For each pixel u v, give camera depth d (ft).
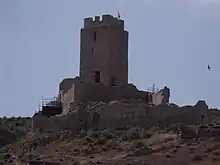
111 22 314.35
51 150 247.70
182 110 265.54
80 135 254.06
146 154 216.33
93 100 294.46
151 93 313.12
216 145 216.13
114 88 301.22
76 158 225.56
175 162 203.82
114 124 264.11
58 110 312.29
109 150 230.89
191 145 219.41
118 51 315.99
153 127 251.19
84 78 317.01
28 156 246.68
